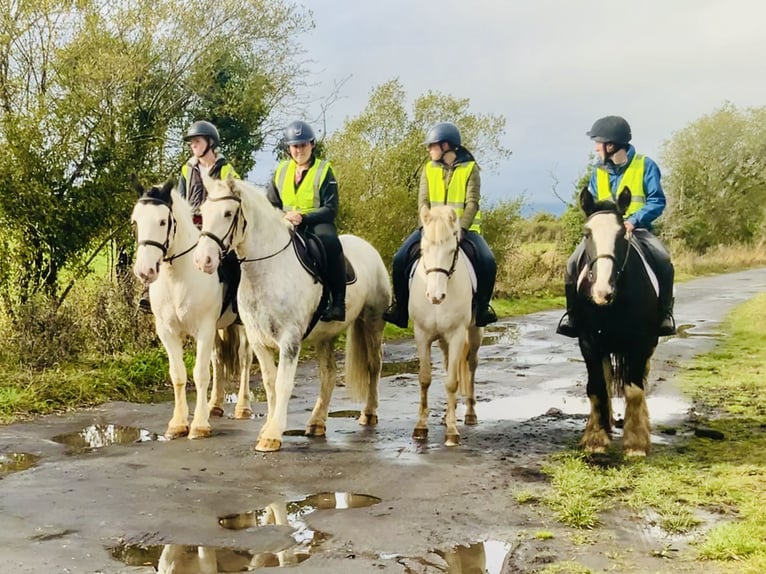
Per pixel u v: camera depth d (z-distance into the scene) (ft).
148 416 25.40
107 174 33.37
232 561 13.26
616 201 19.86
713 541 13.35
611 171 20.80
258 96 43.65
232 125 44.96
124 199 33.58
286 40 45.06
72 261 33.37
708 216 148.36
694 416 24.38
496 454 20.39
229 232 19.04
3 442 21.68
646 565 12.78
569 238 86.53
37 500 16.38
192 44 40.70
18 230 31.22
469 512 15.67
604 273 17.62
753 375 31.30
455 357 21.35
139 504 16.19
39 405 25.85
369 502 16.49
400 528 14.76
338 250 21.66
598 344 19.66
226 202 18.90
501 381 32.63
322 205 22.11
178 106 41.37
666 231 142.92
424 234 20.20
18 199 30.83
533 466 19.16
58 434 22.89
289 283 20.25
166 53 39.50
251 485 17.60
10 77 33.42
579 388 30.96
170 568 12.92
